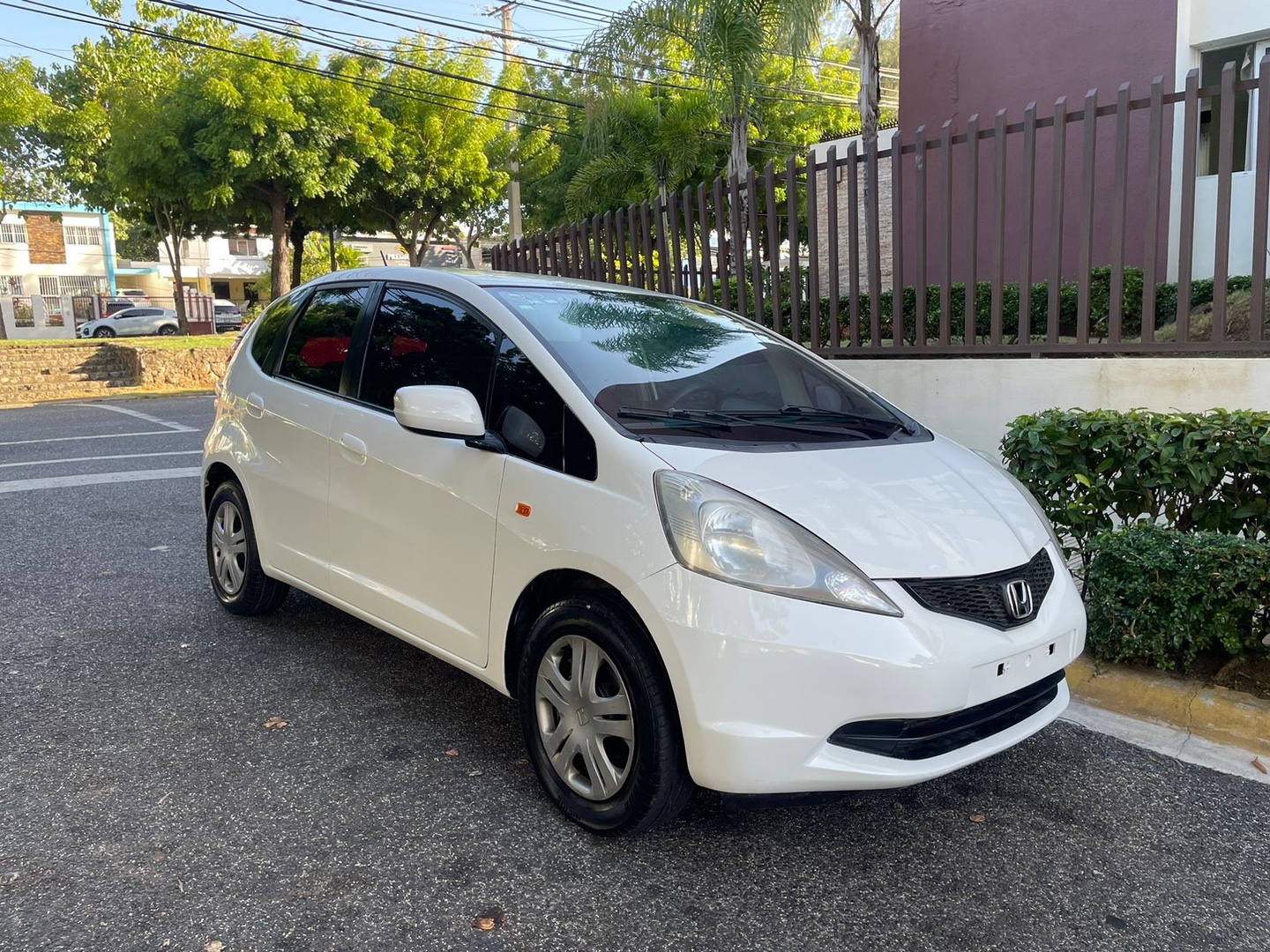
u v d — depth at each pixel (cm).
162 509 723
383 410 367
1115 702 383
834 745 251
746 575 252
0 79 2078
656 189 1845
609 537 270
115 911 248
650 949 238
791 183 661
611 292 396
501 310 342
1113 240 555
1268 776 331
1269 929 249
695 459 280
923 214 614
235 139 1952
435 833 288
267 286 4206
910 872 273
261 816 296
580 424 295
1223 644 372
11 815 293
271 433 420
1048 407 576
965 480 320
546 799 309
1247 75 877
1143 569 383
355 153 2127
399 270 400
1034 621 279
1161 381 541
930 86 1056
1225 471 404
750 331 406
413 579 343
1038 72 973
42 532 650
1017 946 242
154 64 2273
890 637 248
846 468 299
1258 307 521
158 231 2673
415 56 2212
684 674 252
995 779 329
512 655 313
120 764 327
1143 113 903
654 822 274
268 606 462
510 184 2428
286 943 237
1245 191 867
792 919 251
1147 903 260
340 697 386
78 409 1546
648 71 1413
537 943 239
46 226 4147
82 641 443
